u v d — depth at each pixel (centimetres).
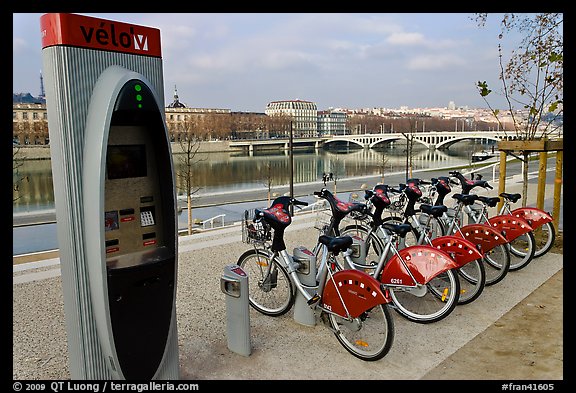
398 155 6222
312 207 1308
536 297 419
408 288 361
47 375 307
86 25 227
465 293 407
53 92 223
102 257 228
